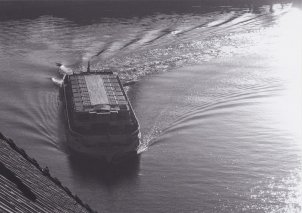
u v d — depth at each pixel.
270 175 104.25
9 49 177.00
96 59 167.50
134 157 110.94
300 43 190.38
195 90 146.25
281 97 143.25
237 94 144.88
